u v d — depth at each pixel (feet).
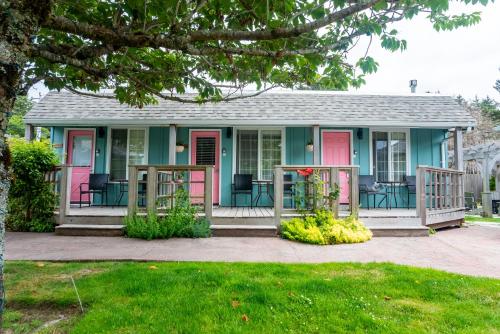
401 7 8.93
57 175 21.80
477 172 45.93
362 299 8.75
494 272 12.12
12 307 8.37
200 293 9.09
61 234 19.42
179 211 19.65
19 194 20.67
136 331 6.97
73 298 8.71
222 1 9.31
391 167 29.94
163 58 12.92
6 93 5.00
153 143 29.84
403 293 9.30
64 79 12.93
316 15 9.28
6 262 12.84
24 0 5.22
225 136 29.84
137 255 14.20
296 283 9.96
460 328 7.29
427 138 30.22
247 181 28.40
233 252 15.16
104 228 19.36
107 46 8.92
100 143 29.58
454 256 14.74
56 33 10.75
